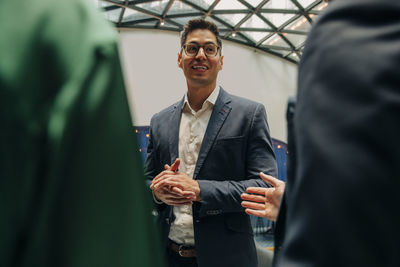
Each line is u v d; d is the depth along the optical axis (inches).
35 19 8.7
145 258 8.8
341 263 8.3
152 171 60.8
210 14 369.7
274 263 17.1
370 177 8.4
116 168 8.3
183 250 51.1
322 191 8.8
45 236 7.6
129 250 8.4
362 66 9.4
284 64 506.6
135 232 8.5
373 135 8.7
